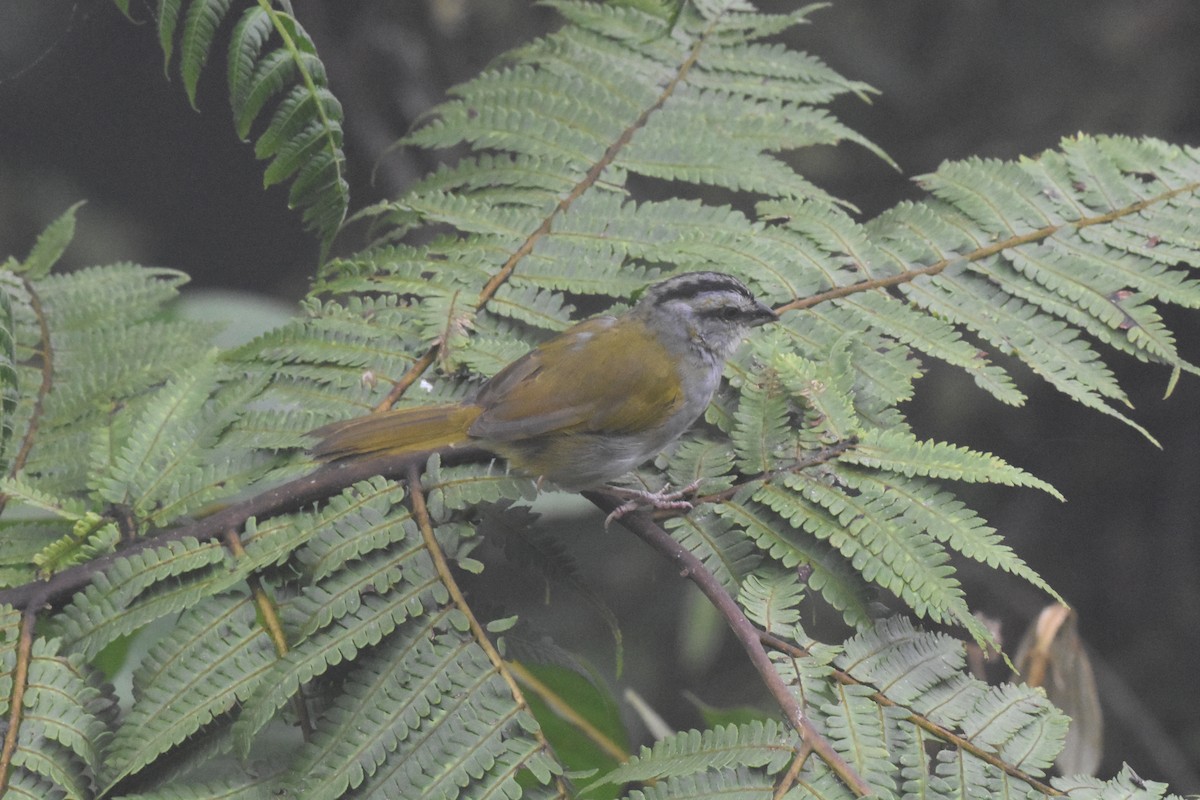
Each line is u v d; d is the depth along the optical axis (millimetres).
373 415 5918
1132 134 16922
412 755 4746
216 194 21484
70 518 5559
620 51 8352
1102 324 6668
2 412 6012
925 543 5270
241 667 4977
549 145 7746
